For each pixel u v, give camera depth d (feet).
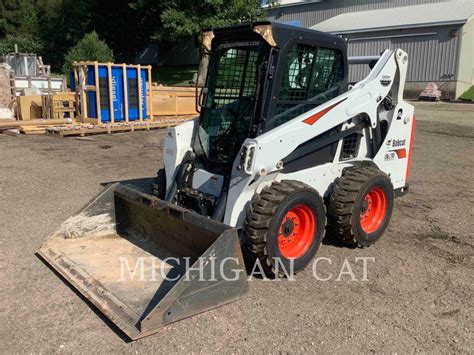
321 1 106.42
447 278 14.39
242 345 10.79
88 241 15.90
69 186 24.36
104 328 11.43
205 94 16.05
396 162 18.76
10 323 11.59
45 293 13.05
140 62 122.93
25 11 131.03
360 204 15.65
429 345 10.93
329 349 10.71
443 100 80.38
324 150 15.89
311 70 15.03
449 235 18.12
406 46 83.76
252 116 14.17
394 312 12.36
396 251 16.44
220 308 12.30
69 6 109.70
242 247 13.78
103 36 105.29
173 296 11.12
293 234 14.26
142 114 46.42
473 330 11.59
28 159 31.01
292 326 11.59
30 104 49.62
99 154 33.17
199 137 16.01
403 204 22.15
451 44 78.48
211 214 14.64
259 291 13.29
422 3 95.04
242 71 14.89
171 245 14.85
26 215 19.65
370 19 92.89
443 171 29.14
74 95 46.44
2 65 53.31
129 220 16.46
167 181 16.35
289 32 14.02
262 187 14.06
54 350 10.56
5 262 14.99
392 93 17.92
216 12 83.97
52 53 113.50
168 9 84.43
